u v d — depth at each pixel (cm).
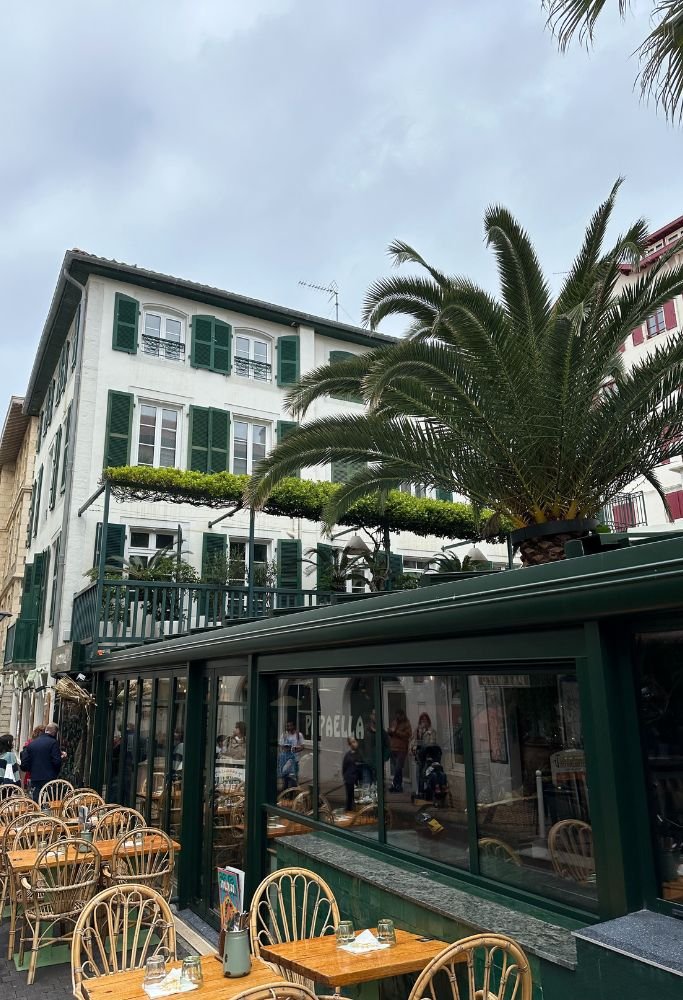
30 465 2661
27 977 618
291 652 600
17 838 741
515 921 351
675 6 444
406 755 466
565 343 637
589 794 326
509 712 386
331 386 901
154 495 1237
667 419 670
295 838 583
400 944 379
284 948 380
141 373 1677
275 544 1745
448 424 712
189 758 816
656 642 312
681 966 246
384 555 1562
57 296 1744
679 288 676
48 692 1756
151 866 722
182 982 363
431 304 894
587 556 313
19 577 2598
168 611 1370
